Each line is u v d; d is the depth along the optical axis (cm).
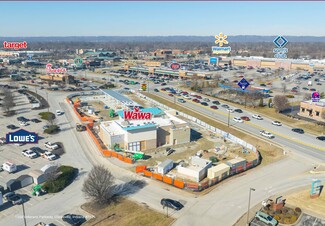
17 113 11488
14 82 17612
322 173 6369
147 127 7662
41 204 5338
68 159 7250
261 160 7138
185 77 19612
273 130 9212
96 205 5244
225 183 5975
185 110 11856
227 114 11119
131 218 4809
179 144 8219
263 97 13400
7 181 6159
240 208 5081
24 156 7431
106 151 7425
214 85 16538
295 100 13062
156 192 5653
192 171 6059
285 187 5797
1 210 5159
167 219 4772
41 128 9619
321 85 16750
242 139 8619
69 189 5859
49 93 15175
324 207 5100
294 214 4866
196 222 4691
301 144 8050
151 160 7119
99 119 10556
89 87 16988
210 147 7969
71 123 10162
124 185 5938
